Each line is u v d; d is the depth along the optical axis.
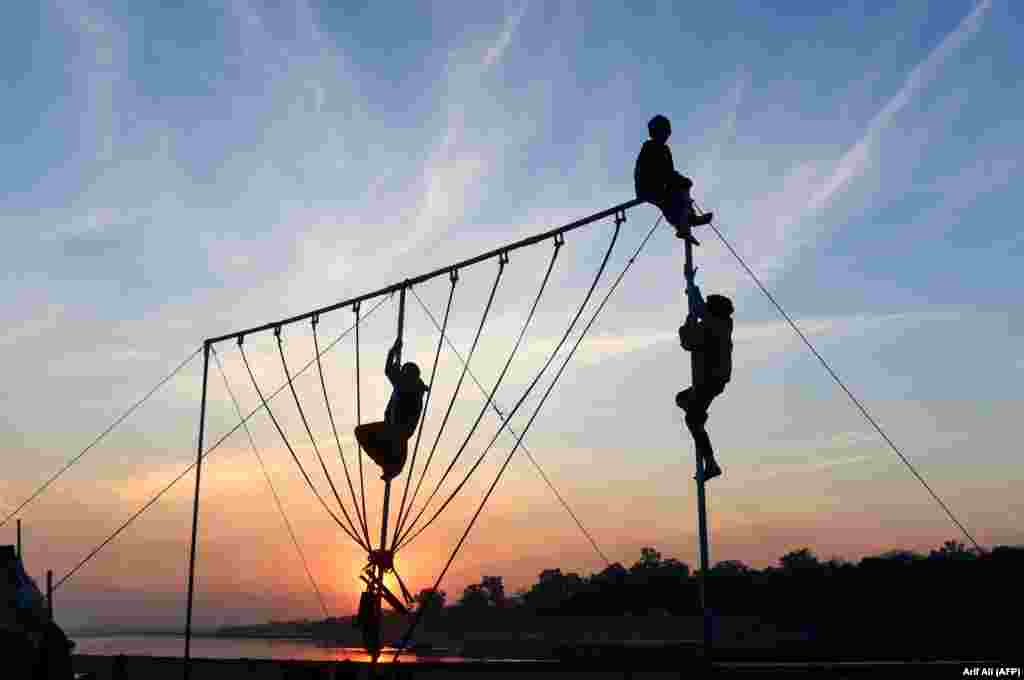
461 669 21.39
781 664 10.45
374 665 15.33
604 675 19.22
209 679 21.81
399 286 16.53
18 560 17.47
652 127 12.80
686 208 12.45
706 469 11.82
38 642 16.78
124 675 23.25
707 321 12.07
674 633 54.16
